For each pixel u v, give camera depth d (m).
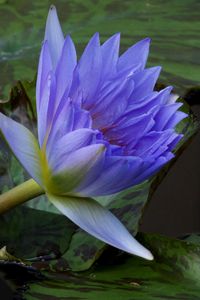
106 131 0.52
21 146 0.51
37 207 0.59
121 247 0.50
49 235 0.57
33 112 0.61
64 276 0.53
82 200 0.52
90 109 0.52
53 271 0.54
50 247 0.56
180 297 0.52
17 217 0.58
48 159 0.51
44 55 0.51
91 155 0.49
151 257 0.50
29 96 0.61
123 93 0.52
